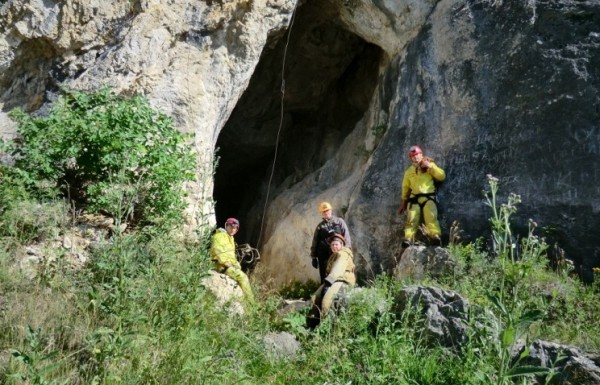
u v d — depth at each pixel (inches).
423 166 362.3
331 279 231.1
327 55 543.2
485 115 369.4
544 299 209.8
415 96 412.8
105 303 141.7
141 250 175.3
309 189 511.8
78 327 152.0
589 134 329.4
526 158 343.0
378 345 166.9
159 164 271.3
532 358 169.2
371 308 187.8
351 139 505.7
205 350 150.4
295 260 448.5
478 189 353.1
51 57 345.4
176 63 358.0
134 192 198.8
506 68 368.8
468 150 367.6
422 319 178.5
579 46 350.0
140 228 248.8
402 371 154.4
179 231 250.5
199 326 156.3
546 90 348.5
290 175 577.9
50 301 166.9
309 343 170.7
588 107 334.0
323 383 152.0
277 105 575.8
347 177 476.7
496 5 389.1
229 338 161.5
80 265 207.9
